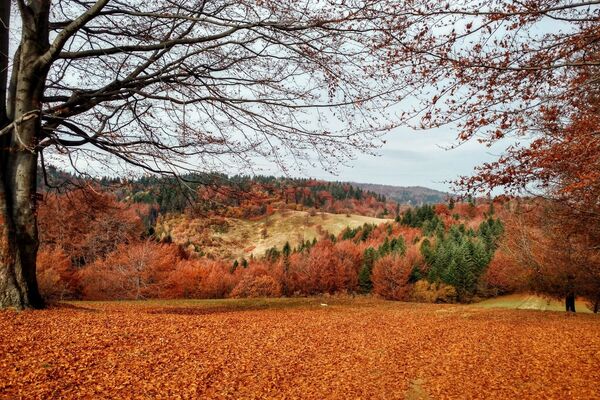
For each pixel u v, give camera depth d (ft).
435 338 44.55
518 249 95.71
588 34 16.24
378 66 20.95
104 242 139.85
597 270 76.54
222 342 31.55
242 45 33.88
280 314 57.98
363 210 478.18
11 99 34.09
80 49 39.19
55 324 28.22
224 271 216.54
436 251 237.25
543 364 33.76
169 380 22.15
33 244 32.91
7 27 32.94
